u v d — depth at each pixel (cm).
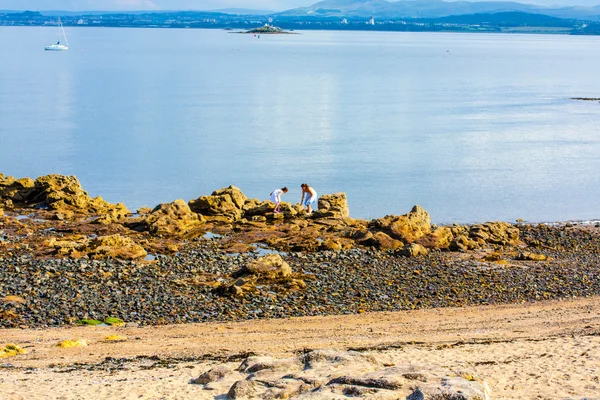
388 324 2612
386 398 1324
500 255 3738
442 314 2780
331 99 12719
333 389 1381
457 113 11000
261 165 6706
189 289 3016
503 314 2783
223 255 3550
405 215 4112
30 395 1609
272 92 13862
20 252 3472
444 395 1295
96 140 7944
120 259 3403
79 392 1628
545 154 7619
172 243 3753
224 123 9475
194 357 2091
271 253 3597
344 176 6300
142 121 9544
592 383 1631
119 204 4647
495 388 1593
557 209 5278
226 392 1538
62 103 11356
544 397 1498
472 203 5425
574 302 2989
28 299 2822
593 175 6569
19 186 4697
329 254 3584
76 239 3738
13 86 14112
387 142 8162
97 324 2594
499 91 14888
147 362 2025
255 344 2288
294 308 2836
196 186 5841
